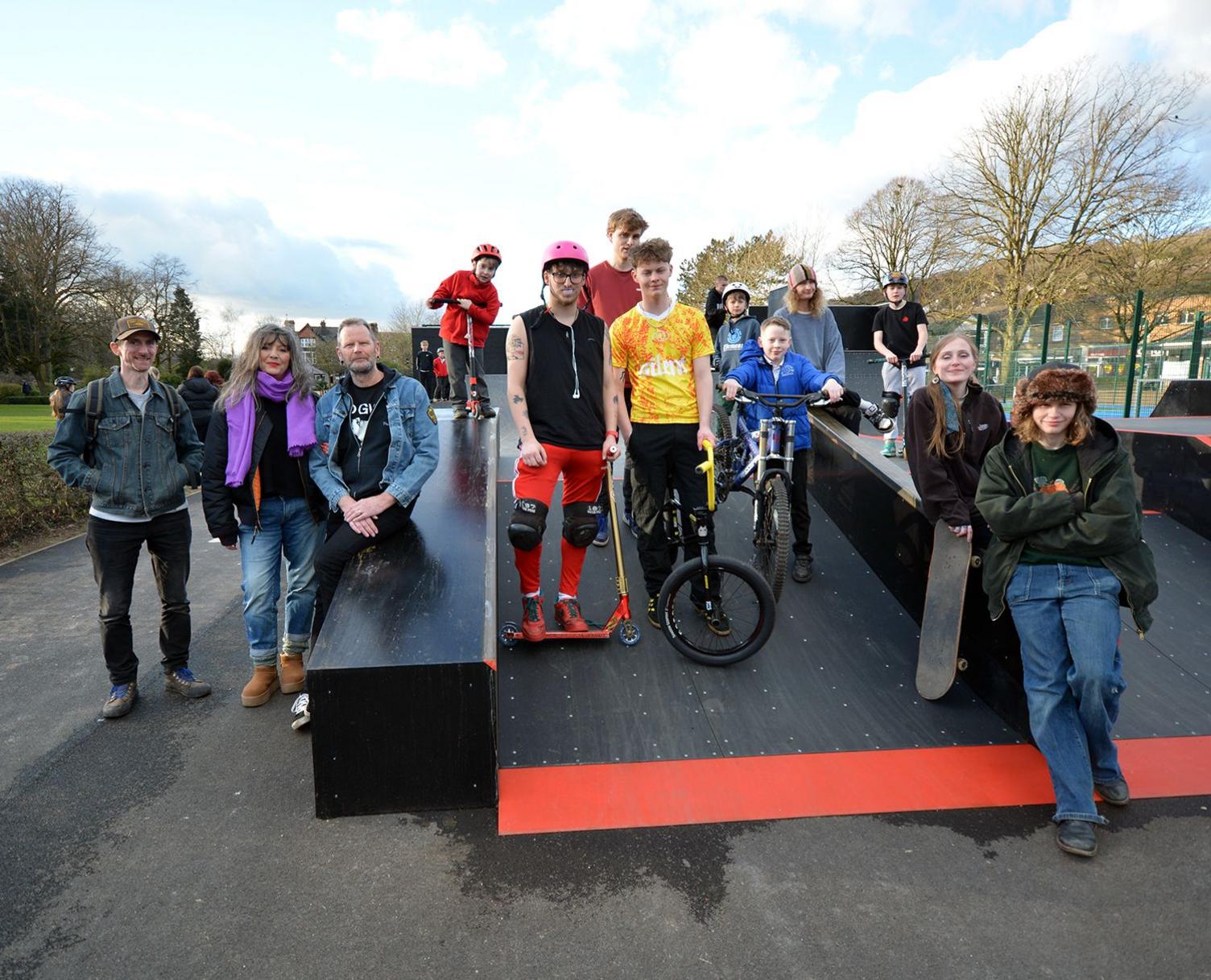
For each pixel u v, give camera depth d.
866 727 3.40
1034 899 2.37
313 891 2.44
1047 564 2.88
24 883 2.51
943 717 3.47
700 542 3.85
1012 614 2.99
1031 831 2.71
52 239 36.84
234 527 3.79
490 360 14.58
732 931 2.25
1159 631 4.29
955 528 3.35
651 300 3.95
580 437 3.70
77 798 3.03
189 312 50.94
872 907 2.34
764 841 2.66
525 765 3.13
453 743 2.83
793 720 3.45
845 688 3.71
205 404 8.48
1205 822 2.75
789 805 2.87
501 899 2.39
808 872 2.50
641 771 3.09
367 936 2.24
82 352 39.25
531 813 2.83
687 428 3.99
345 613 3.04
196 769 3.25
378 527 3.48
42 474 8.66
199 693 4.01
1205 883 2.43
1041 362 15.60
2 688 4.21
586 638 4.04
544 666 3.85
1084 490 2.77
